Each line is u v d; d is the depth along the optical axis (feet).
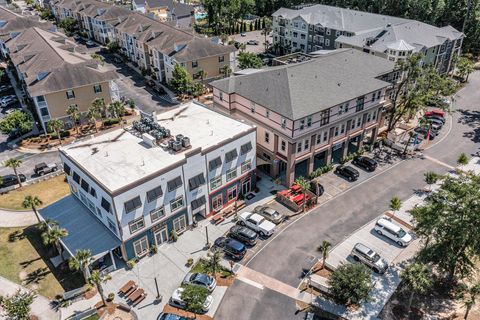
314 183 191.11
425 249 138.41
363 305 136.36
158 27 348.79
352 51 231.30
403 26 296.30
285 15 394.32
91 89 259.19
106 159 161.89
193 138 177.88
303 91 191.42
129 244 152.35
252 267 153.28
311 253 158.81
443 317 131.34
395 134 236.43
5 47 361.71
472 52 392.06
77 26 474.90
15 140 246.68
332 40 359.25
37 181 208.33
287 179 195.52
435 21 399.65
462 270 136.87
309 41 382.42
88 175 150.92
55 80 247.50
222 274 150.30
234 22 494.59
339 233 168.86
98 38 438.81
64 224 161.58
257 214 173.58
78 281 148.15
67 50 302.66
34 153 232.94
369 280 132.46
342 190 196.03
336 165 216.33
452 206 131.64
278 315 134.00
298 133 183.42
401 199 188.34
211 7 472.85
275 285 145.18
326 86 198.49
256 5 540.52
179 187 160.25
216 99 222.48
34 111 277.44
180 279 148.56
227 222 176.96
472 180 135.44
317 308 135.95
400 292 140.97
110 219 148.66
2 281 148.97
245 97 203.10
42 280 149.07
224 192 183.32
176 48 307.17
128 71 359.87
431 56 297.12
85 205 169.17
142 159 160.76
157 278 149.18
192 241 166.50
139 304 138.82
